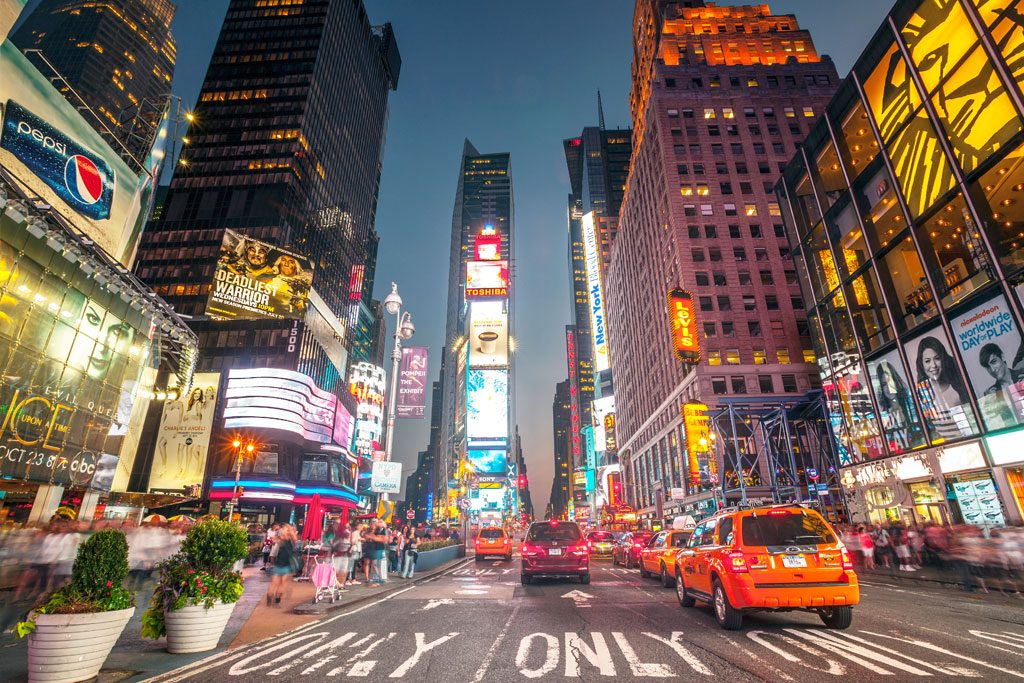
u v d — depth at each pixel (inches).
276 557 506.9
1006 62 864.9
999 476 874.8
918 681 220.7
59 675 231.8
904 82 1077.1
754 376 2158.0
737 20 3115.2
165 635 333.7
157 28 6860.2
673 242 2491.4
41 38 6033.5
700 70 2775.6
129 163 882.1
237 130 3499.0
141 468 1942.7
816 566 319.3
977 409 917.2
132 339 816.3
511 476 5191.9
